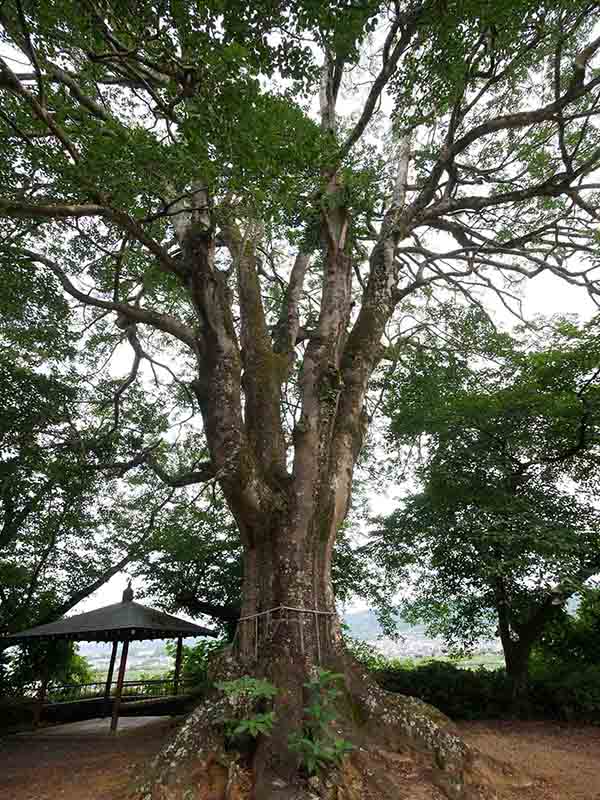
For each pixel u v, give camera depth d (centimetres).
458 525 1069
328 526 735
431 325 1349
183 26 538
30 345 1348
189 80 581
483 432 1152
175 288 1125
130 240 1015
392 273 984
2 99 702
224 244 1046
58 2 558
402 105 861
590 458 1111
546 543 961
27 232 941
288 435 1191
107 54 565
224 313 805
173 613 1412
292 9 618
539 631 1151
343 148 761
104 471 1461
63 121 668
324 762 535
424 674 1213
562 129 933
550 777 667
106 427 1515
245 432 750
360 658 1346
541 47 949
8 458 1338
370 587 1386
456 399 1223
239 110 561
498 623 1210
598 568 1064
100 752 898
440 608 1301
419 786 553
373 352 896
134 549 1491
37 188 693
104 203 625
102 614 1263
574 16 884
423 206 1020
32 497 1455
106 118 698
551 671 1232
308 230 945
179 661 1462
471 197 1048
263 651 650
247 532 731
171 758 580
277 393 848
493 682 1170
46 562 1594
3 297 1091
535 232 1111
